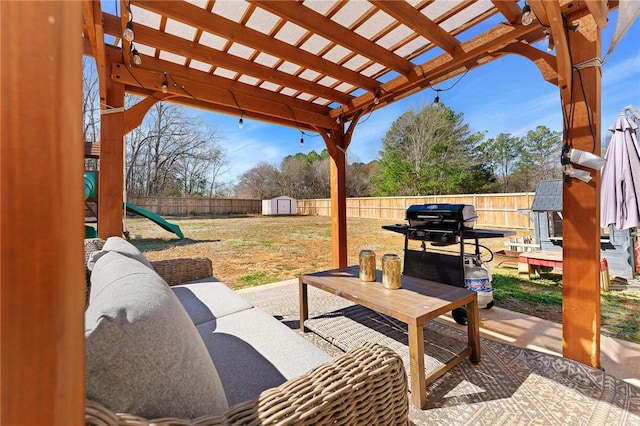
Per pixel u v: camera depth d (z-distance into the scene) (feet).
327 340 6.69
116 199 8.12
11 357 1.08
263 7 5.93
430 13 6.76
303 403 2.04
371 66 9.20
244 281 13.57
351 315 7.98
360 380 2.37
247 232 32.35
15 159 1.09
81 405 1.24
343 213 13.46
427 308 5.18
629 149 9.09
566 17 5.92
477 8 6.61
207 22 6.44
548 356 6.17
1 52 1.09
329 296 10.53
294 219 49.24
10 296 1.08
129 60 7.93
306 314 7.69
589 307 5.77
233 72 9.46
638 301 9.48
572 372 5.61
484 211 29.68
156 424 1.65
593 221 5.72
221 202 58.34
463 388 5.24
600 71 5.76
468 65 8.30
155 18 6.64
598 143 5.70
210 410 2.11
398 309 5.14
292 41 7.79
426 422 4.48
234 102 10.28
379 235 28.58
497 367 5.84
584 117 5.78
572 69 5.88
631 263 11.88
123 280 2.83
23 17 1.12
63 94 1.18
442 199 33.83
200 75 9.34
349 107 11.79
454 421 4.49
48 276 1.14
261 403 2.03
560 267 11.48
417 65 8.70
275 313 9.02
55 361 1.15
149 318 1.97
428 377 5.11
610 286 11.05
